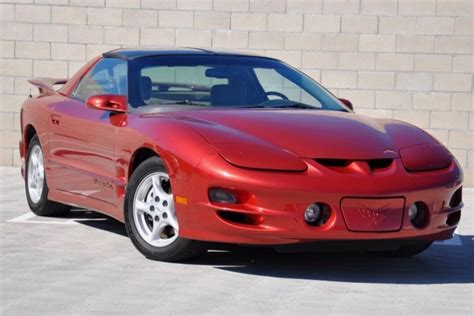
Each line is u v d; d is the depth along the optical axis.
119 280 6.09
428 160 6.61
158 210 6.62
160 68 7.50
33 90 12.49
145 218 6.78
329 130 6.61
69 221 8.42
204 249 6.59
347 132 6.62
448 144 12.05
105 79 7.81
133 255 6.91
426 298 5.90
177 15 12.23
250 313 5.37
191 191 6.25
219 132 6.42
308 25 12.10
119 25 12.32
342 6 12.05
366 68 12.09
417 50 12.00
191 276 6.27
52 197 8.26
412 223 6.45
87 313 5.27
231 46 12.20
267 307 5.52
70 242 7.40
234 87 7.47
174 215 6.55
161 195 6.61
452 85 12.00
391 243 6.32
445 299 5.89
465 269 6.91
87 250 7.08
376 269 6.81
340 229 6.13
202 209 6.21
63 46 12.41
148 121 6.83
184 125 6.54
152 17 12.27
